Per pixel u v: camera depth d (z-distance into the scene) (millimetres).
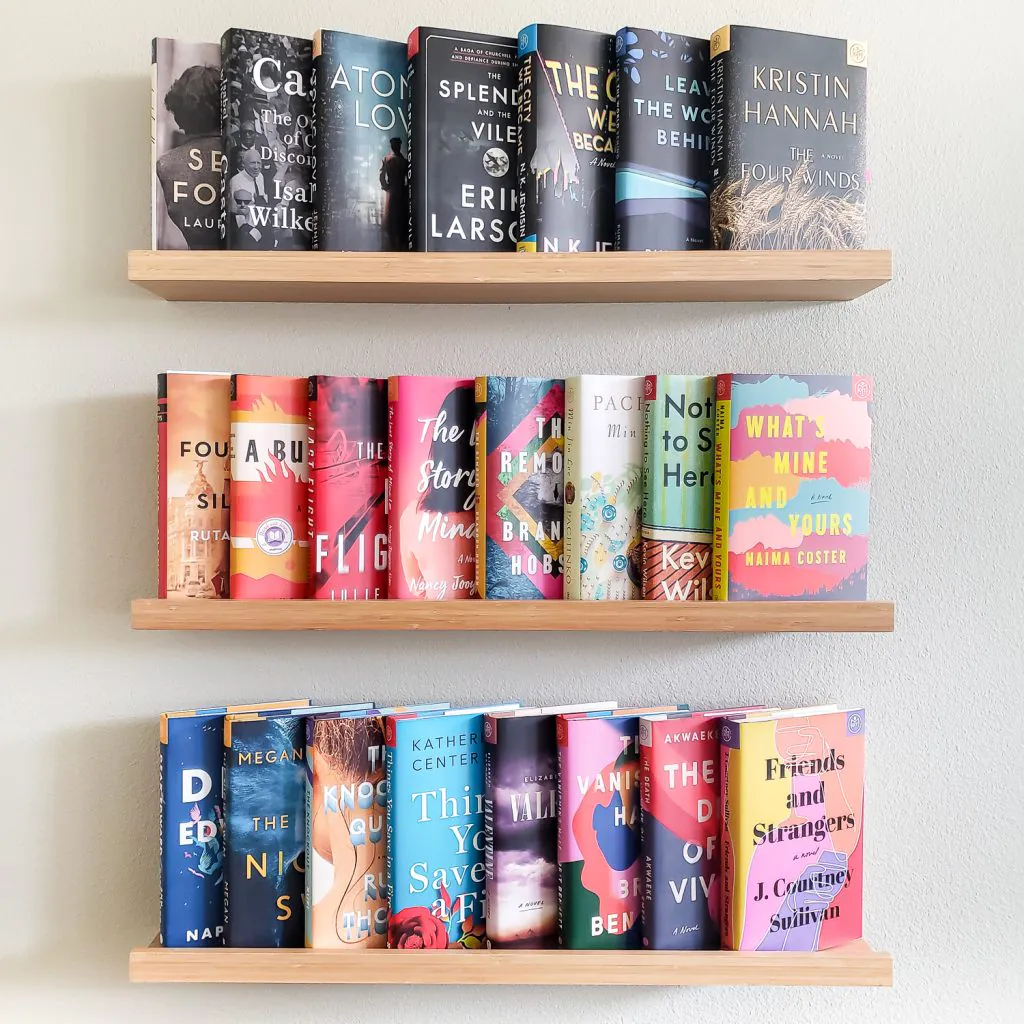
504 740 1052
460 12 1179
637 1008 1195
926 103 1192
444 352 1188
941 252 1193
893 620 1031
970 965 1200
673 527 1050
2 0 1155
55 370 1165
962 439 1194
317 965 1025
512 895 1055
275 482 1053
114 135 1165
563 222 1047
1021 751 1200
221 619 1013
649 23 1185
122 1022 1177
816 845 1076
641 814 1064
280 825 1059
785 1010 1198
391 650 1188
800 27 1189
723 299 1174
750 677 1199
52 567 1167
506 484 1056
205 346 1176
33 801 1168
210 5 1166
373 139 1054
